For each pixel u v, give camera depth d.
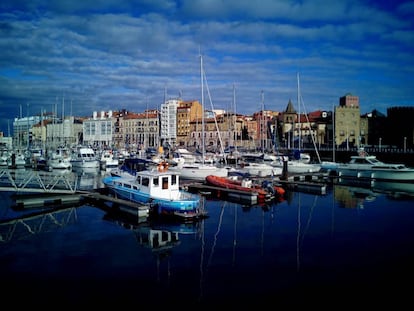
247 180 44.72
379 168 60.12
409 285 17.94
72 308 15.73
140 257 22.08
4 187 36.53
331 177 63.59
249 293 17.16
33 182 41.84
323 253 22.83
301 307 15.75
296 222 31.11
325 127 154.38
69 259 21.62
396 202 41.03
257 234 27.30
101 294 17.08
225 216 33.44
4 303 16.14
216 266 20.61
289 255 22.45
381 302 16.14
